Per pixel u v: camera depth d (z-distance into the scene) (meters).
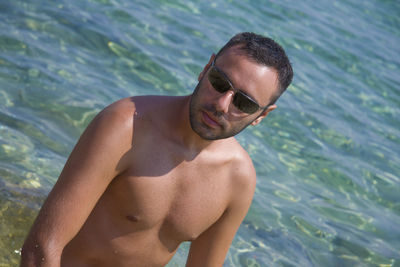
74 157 1.85
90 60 4.82
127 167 1.89
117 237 1.98
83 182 1.80
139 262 2.06
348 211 3.90
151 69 4.96
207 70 1.98
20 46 4.62
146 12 6.14
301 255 3.31
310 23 7.55
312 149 4.58
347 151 4.72
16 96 3.97
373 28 8.23
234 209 2.20
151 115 1.93
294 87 5.62
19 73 4.24
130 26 5.67
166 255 2.12
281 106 5.13
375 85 6.25
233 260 3.10
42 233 1.78
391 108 5.80
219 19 6.61
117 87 4.51
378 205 4.09
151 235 2.02
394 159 4.77
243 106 1.85
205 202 2.07
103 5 5.96
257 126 4.70
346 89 5.96
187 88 4.81
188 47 5.59
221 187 2.11
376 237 3.68
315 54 6.60
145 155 1.90
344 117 5.30
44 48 4.73
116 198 1.94
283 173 4.15
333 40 7.18
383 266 3.39
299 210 3.75
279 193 3.88
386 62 6.99
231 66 1.84
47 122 3.80
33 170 3.30
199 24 6.25
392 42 7.84
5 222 2.78
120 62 4.94
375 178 4.41
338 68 6.43
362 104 5.71
